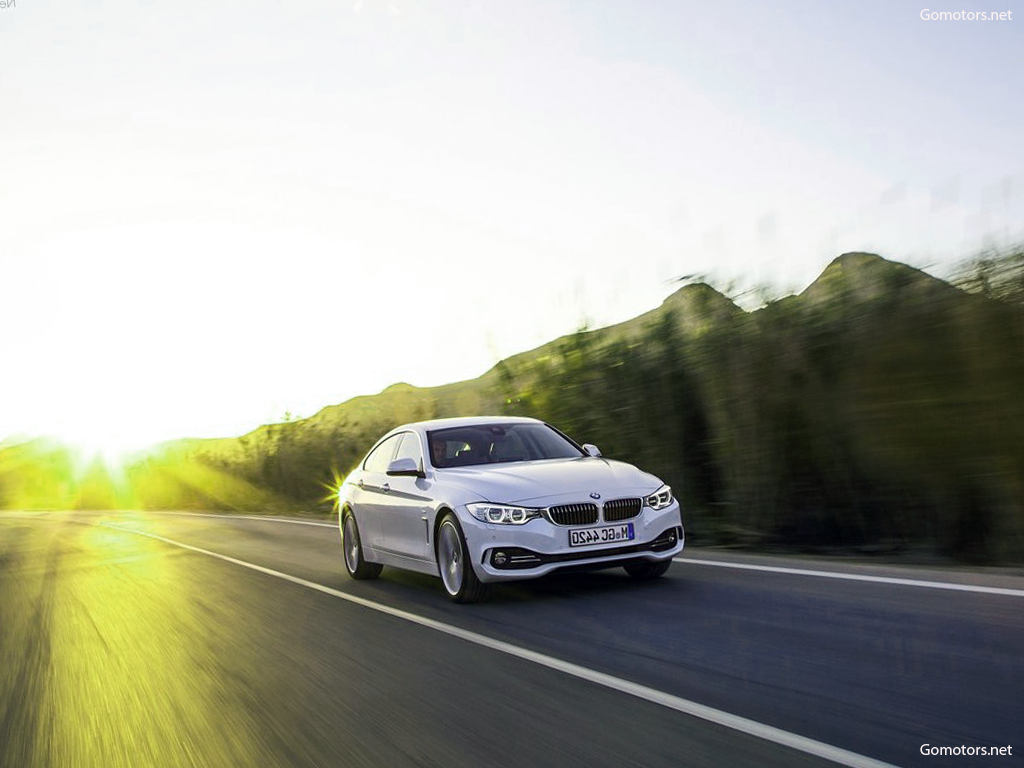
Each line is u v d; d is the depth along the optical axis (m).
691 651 5.42
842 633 5.56
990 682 4.37
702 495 11.41
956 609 5.95
